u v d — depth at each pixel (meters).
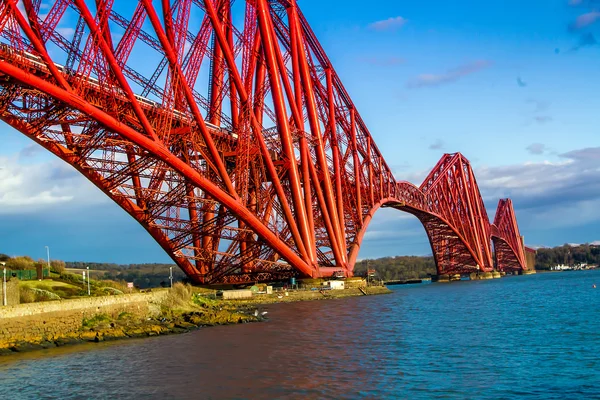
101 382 26.77
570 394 23.78
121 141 52.78
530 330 42.16
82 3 44.09
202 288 74.88
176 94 55.06
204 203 68.88
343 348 34.84
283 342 37.38
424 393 24.09
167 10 52.81
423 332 42.12
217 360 31.28
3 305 35.97
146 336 40.97
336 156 86.38
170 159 52.34
